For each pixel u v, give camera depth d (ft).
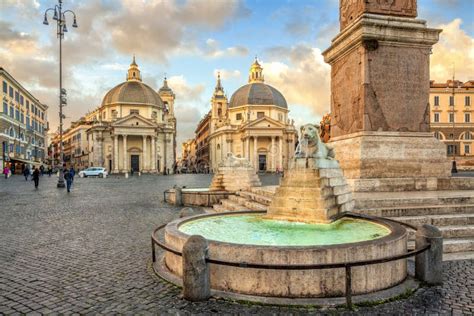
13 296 16.33
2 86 173.47
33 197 64.23
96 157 266.57
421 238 17.31
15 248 25.58
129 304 15.29
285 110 300.20
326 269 15.38
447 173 36.50
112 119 270.87
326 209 22.86
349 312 14.19
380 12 35.47
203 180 143.64
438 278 17.03
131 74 298.56
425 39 35.78
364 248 15.75
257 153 271.28
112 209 47.65
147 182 125.08
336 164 26.63
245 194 45.83
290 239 19.38
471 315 13.91
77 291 16.89
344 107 38.86
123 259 22.48
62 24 93.61
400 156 35.32
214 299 15.49
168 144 288.71
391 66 35.73
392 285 16.61
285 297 15.38
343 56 39.04
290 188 24.52
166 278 18.21
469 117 232.73
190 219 24.30
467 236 24.04
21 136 207.72
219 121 317.01
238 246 16.05
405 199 27.58
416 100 36.32
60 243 27.12
